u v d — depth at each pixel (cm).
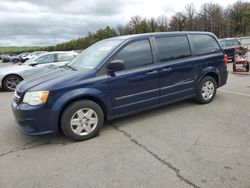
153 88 496
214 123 473
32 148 407
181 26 6231
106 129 470
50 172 330
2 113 629
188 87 558
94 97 431
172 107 586
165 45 519
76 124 416
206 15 6000
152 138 420
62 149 396
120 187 289
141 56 482
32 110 385
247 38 3569
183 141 401
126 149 383
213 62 598
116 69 432
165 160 344
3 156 384
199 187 281
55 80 407
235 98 651
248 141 389
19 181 313
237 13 5897
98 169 330
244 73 1146
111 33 7131
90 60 476
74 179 311
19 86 433
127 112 474
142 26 6656
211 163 329
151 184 291
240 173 304
